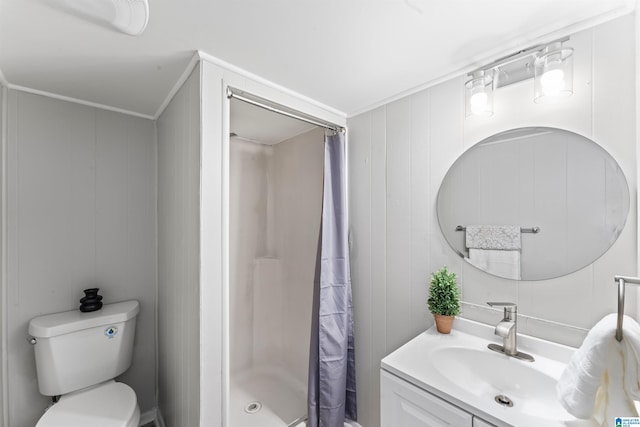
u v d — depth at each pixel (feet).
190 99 4.26
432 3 2.99
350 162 5.93
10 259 4.90
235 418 5.92
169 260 5.39
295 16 3.18
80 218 5.59
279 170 7.88
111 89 5.08
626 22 3.02
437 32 3.47
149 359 6.32
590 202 3.27
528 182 3.71
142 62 4.16
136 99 5.52
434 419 2.97
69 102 5.49
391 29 3.41
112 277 5.92
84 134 5.65
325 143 5.65
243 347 7.34
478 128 4.14
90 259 5.68
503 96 3.90
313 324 5.53
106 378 5.20
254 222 7.70
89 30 3.37
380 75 4.46
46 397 5.13
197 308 3.91
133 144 6.23
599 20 3.15
